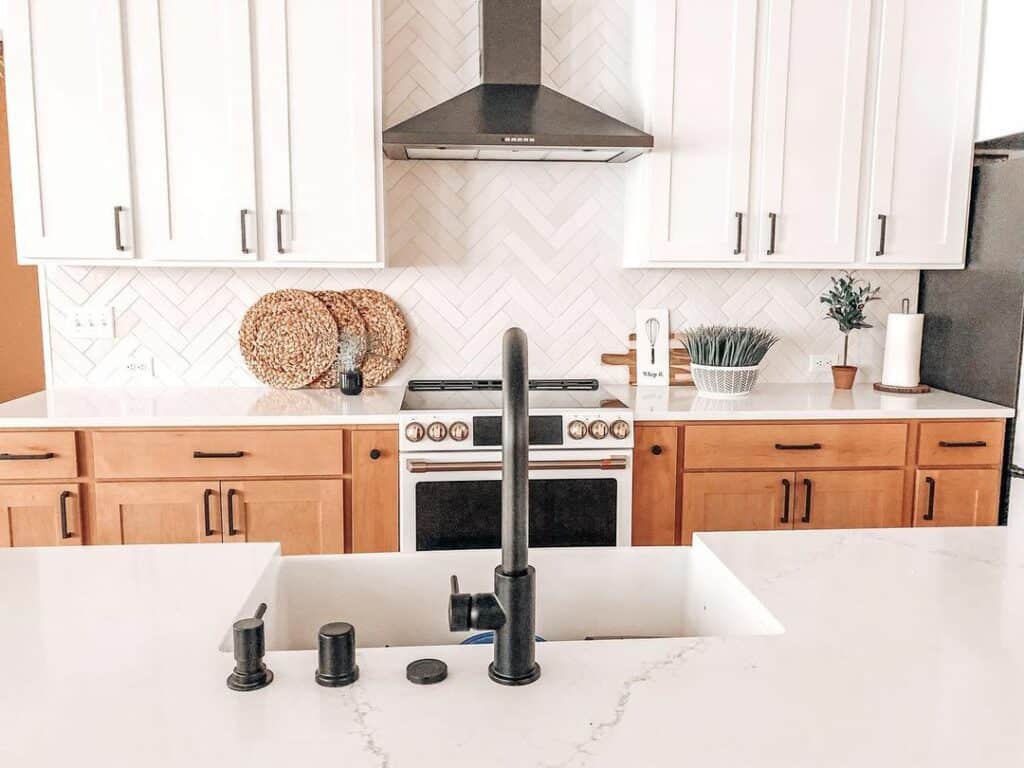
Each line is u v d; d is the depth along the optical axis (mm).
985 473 2982
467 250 3363
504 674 948
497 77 3107
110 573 1309
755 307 3490
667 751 812
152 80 2838
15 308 4008
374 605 1478
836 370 3371
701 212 3070
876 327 3545
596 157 3195
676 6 2971
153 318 3277
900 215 3154
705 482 2885
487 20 3090
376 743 825
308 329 3277
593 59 3328
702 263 3102
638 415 2820
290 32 2865
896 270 3504
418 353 3393
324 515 2783
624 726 857
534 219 3373
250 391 3232
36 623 1116
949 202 3164
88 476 2732
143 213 2893
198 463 2740
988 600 1207
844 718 876
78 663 998
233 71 2857
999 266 3025
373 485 2789
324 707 895
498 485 2793
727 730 851
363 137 2922
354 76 2895
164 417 2713
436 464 2729
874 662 1006
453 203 3336
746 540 1479
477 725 858
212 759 797
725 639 1071
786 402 3043
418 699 912
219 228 2920
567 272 3408
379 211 2982
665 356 3443
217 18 2836
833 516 2945
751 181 3082
